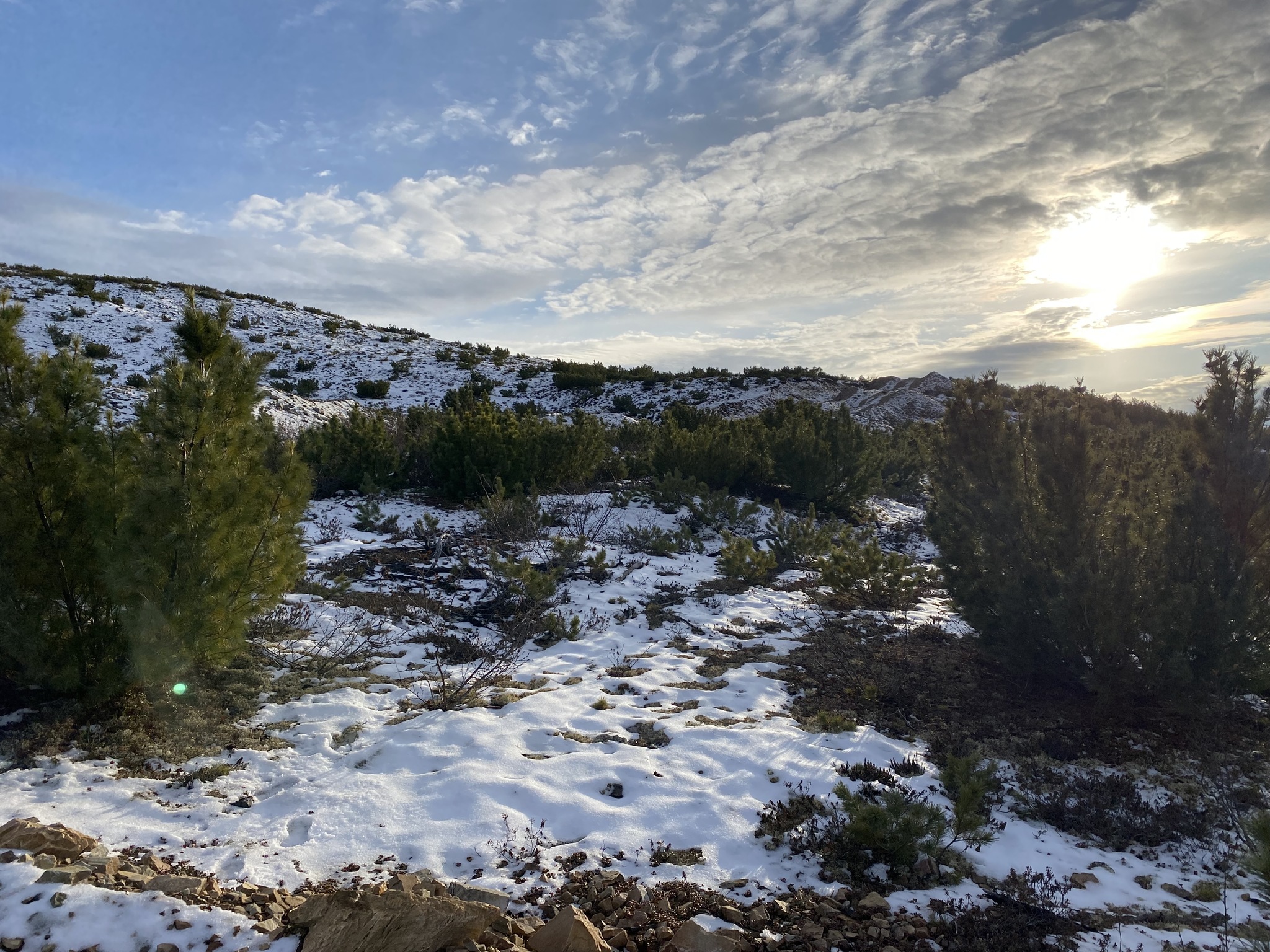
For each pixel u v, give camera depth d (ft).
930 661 25.88
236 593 18.42
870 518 59.06
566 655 25.54
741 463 57.98
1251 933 11.91
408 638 25.62
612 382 125.49
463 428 50.93
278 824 13.76
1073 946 11.43
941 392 128.26
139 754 15.81
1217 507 19.36
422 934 10.16
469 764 16.35
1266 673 18.42
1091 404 22.40
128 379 72.54
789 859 13.73
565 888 12.37
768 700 22.02
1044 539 22.44
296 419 68.54
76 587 17.34
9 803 13.23
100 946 9.60
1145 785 17.67
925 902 12.57
